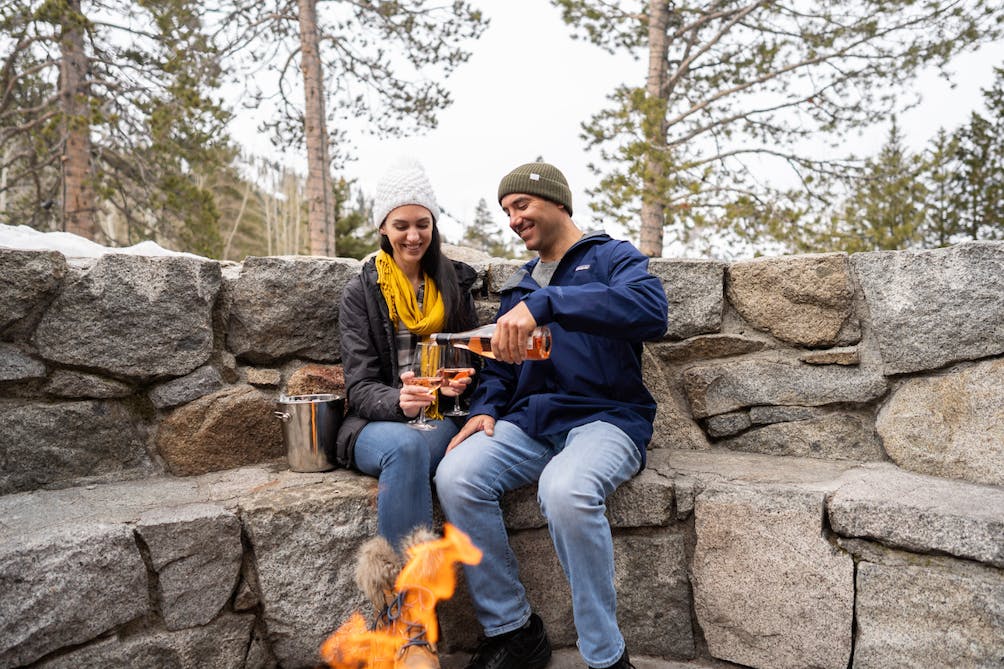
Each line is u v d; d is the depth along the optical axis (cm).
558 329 225
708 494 214
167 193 968
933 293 226
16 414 218
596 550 186
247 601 202
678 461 244
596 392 220
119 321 232
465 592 221
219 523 197
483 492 202
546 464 217
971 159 1592
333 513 209
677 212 923
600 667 186
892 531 189
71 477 227
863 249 1027
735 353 261
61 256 221
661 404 265
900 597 188
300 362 268
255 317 257
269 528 203
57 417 224
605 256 221
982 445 213
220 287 255
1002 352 215
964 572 180
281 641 206
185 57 952
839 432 245
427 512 210
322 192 1047
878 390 238
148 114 941
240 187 2156
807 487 208
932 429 224
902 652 188
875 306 238
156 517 193
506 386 237
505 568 205
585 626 187
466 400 252
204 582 195
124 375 235
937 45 966
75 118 859
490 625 203
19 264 213
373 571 186
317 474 233
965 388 220
